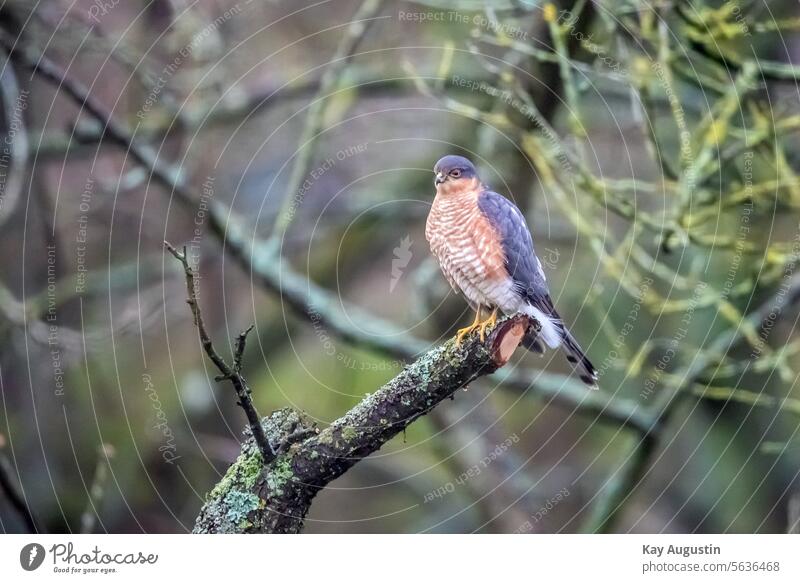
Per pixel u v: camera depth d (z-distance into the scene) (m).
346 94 12.62
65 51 11.57
